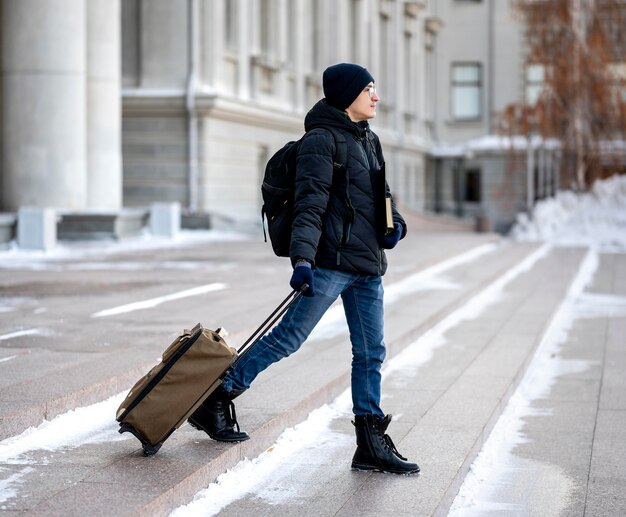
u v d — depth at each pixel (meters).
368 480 9.64
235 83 47.78
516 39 85.56
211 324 16.36
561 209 56.69
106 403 11.33
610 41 65.81
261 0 52.03
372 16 69.12
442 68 87.06
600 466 11.01
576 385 15.51
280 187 9.31
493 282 29.12
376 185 9.33
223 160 45.94
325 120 9.30
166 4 43.84
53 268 26.67
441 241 43.81
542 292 26.86
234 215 47.12
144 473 8.73
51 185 35.56
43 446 9.56
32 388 10.98
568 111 61.72
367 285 9.61
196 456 9.30
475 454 11.20
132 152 44.44
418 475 9.81
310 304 9.32
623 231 54.09
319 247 9.27
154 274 25.25
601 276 32.91
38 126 35.38
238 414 11.06
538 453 11.58
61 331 15.41
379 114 71.31
